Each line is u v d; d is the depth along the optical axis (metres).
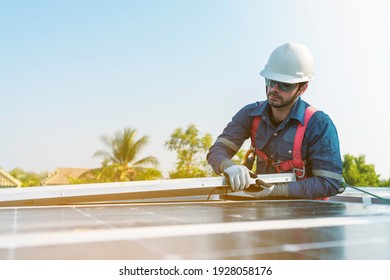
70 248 0.73
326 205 1.74
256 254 0.69
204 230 0.92
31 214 1.30
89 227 0.95
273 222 1.06
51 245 0.75
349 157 34.31
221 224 1.00
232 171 2.11
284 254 0.70
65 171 44.03
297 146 2.51
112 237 0.83
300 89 2.59
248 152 2.94
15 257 0.67
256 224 1.02
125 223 1.04
